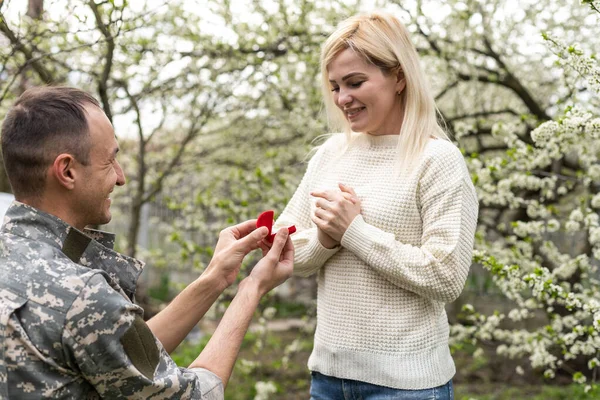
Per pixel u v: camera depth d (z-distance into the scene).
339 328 1.87
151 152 5.66
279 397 4.99
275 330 7.09
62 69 3.76
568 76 3.31
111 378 1.30
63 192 1.42
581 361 4.92
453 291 1.71
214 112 4.86
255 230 1.73
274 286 1.74
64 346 1.27
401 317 1.80
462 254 1.72
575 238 4.98
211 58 4.35
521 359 5.40
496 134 3.56
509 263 3.73
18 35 2.71
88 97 1.48
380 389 1.81
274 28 4.32
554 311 4.18
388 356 1.79
